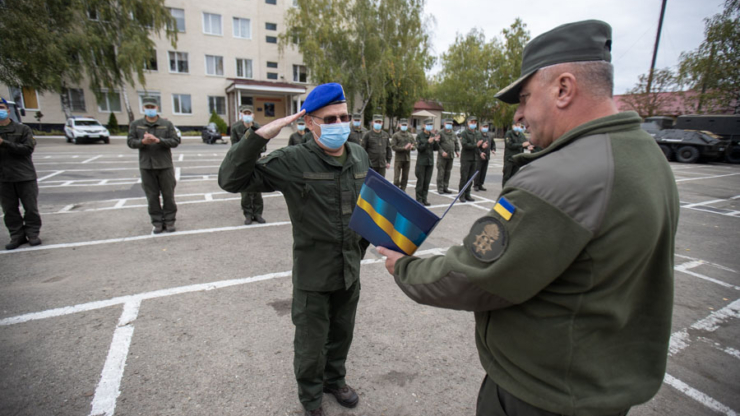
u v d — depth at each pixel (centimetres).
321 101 182
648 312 99
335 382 221
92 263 411
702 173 1375
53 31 1933
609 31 96
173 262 419
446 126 888
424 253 479
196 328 291
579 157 87
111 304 323
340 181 194
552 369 95
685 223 671
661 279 96
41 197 729
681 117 1867
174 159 1376
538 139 107
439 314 324
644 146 90
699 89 2023
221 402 218
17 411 205
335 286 197
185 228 550
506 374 104
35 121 2442
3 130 429
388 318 315
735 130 1708
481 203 788
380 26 2669
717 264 464
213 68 2809
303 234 194
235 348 268
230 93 2864
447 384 239
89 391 222
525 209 87
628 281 90
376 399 225
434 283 103
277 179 188
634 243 82
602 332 92
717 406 225
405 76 2791
